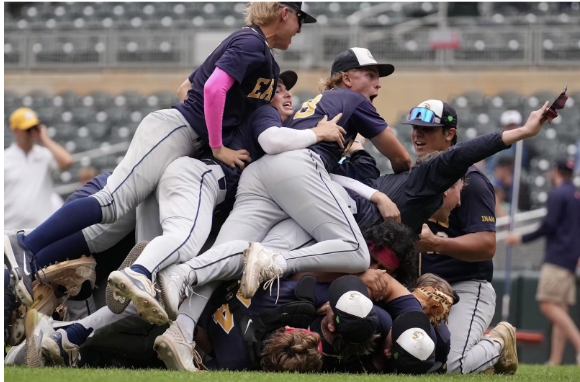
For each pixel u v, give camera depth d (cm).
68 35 4550
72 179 3691
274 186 1015
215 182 1029
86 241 1039
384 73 1213
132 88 4497
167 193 991
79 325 936
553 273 2109
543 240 2727
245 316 924
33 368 874
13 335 976
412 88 4222
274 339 897
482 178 1239
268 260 923
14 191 1839
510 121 2691
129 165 1001
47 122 4281
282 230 1028
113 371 837
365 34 4241
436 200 1087
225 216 1103
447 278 1252
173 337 891
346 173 1188
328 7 5062
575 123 3897
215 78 991
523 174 3300
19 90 4544
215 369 937
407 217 1088
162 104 4328
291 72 1202
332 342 916
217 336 945
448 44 4222
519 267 2698
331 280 996
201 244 968
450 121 1270
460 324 1180
